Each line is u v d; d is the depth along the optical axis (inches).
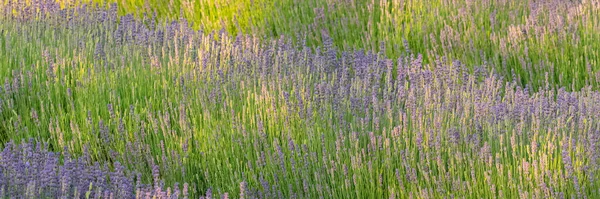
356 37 378.6
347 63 318.0
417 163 210.8
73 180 193.9
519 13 386.6
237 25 387.9
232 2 402.9
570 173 205.6
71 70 280.4
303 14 394.6
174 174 226.7
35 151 211.8
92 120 244.7
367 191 215.2
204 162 232.7
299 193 214.1
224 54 299.7
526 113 241.6
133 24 345.7
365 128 237.9
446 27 360.5
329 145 231.8
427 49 344.5
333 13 395.2
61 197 179.9
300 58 306.2
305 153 223.9
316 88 258.4
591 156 212.5
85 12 355.3
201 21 393.7
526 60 337.4
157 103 266.4
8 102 254.7
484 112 240.5
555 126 238.7
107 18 355.3
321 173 223.5
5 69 279.9
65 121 254.2
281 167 220.8
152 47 316.5
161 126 240.2
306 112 249.3
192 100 266.5
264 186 212.7
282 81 273.7
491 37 354.9
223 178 222.7
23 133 248.4
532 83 326.3
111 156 233.0
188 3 404.5
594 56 325.7
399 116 238.4
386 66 310.3
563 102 252.7
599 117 244.1
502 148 229.1
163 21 405.4
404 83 289.3
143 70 286.2
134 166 232.4
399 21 377.4
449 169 212.1
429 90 256.2
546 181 210.2
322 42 371.6
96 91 267.4
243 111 245.9
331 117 242.8
